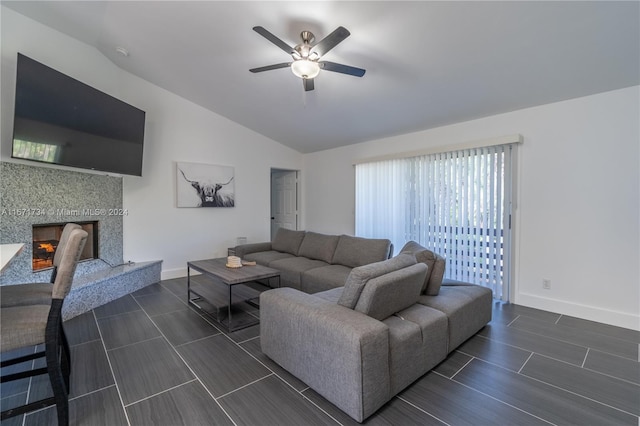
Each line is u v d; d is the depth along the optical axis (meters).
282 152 5.88
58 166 3.03
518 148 3.31
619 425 1.53
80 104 2.98
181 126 4.51
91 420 1.55
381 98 3.52
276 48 2.94
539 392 1.80
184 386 1.85
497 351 2.30
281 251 4.65
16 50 2.75
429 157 4.07
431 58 2.66
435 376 1.97
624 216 2.72
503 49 2.42
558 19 2.05
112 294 3.43
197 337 2.54
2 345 1.33
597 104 2.83
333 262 3.89
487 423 1.54
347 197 5.39
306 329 1.79
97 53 3.54
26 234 2.75
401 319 1.99
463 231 3.72
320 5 2.22
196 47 3.06
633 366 2.08
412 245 3.01
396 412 1.63
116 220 3.83
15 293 1.86
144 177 4.16
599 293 2.86
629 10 1.90
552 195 3.10
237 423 1.54
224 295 3.12
